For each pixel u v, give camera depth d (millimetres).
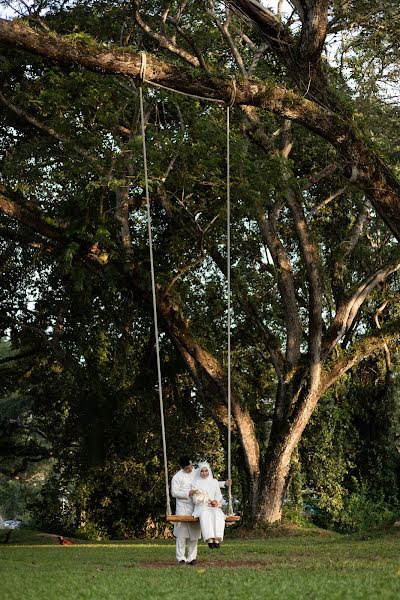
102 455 38000
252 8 20000
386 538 23359
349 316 33250
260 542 26453
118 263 31031
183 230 32656
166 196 30984
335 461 38844
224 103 19625
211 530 16578
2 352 63219
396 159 29500
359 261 38719
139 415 37938
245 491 33406
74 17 30953
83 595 10023
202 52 32812
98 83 27828
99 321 36844
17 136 34250
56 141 30094
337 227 38531
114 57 18625
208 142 27922
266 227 33281
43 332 37344
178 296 32281
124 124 31781
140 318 37094
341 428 39281
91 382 37938
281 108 19984
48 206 30734
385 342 33812
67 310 37312
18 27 18031
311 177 33969
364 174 20656
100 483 38281
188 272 36312
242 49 33531
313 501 40312
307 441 38688
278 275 33500
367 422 40469
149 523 38781
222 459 38812
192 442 38469
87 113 28844
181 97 29453
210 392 33125
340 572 12742
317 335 32469
